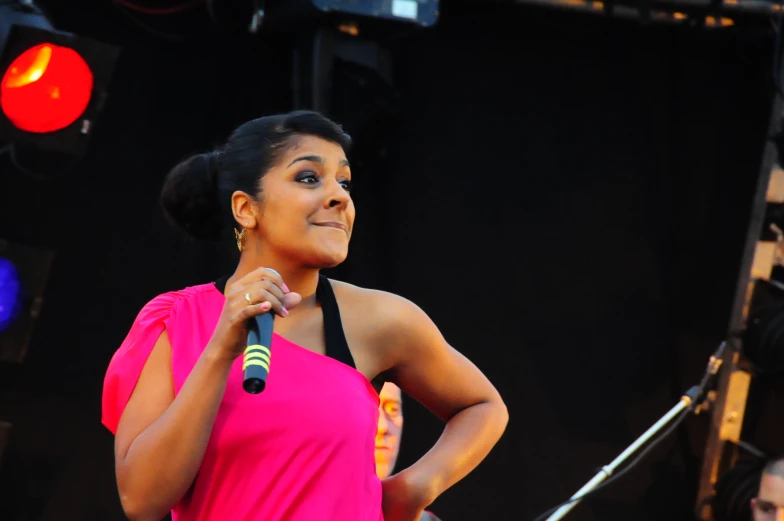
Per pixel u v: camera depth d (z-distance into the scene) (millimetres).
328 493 6449
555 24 19391
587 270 19422
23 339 14305
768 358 18281
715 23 19391
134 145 17328
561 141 19438
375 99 16734
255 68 17734
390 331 7352
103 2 17188
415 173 18844
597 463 19203
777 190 18547
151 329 6914
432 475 7531
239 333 6164
